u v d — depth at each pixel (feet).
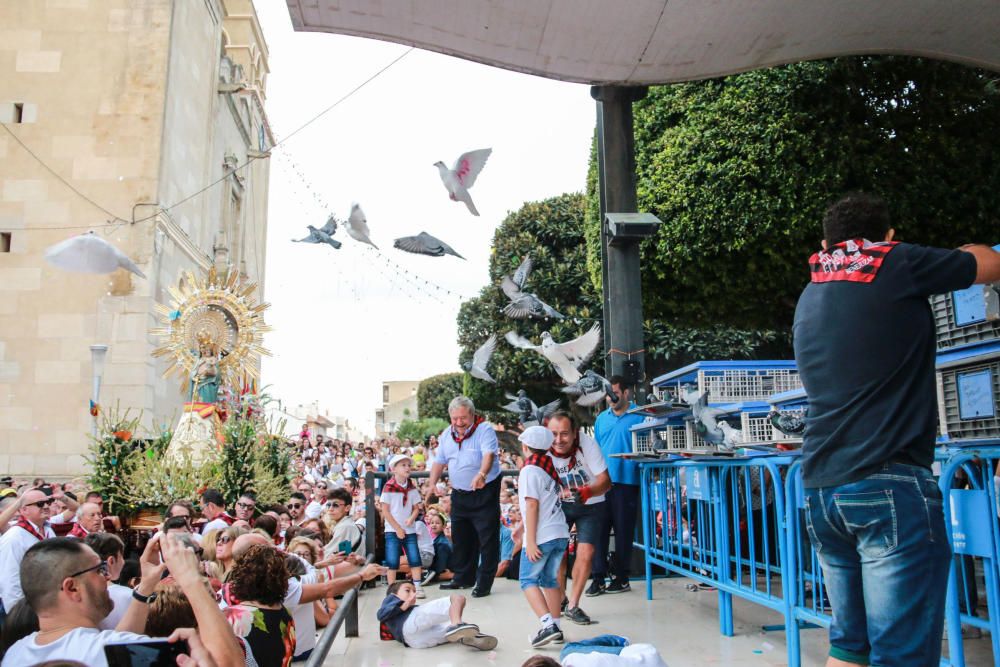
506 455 56.59
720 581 17.39
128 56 73.26
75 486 45.39
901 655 7.84
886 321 8.52
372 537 26.07
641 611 20.35
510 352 75.61
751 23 21.85
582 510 19.69
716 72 24.58
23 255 68.95
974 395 11.69
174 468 37.04
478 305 84.43
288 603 17.21
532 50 23.27
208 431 40.65
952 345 12.27
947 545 8.05
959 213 31.89
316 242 24.02
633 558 25.66
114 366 67.15
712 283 35.45
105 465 36.94
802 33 22.54
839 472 8.38
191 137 81.41
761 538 22.27
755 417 18.38
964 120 32.58
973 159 32.09
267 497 39.65
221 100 94.68
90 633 10.70
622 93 26.02
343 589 18.15
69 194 70.28
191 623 12.08
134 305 68.33
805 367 9.04
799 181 32.27
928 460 8.34
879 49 23.95
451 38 22.74
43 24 73.20
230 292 47.19
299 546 22.80
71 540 11.23
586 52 23.32
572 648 14.80
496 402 83.05
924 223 32.27
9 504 21.21
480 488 23.91
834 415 8.56
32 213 69.82
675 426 21.61
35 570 10.78
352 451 103.71
